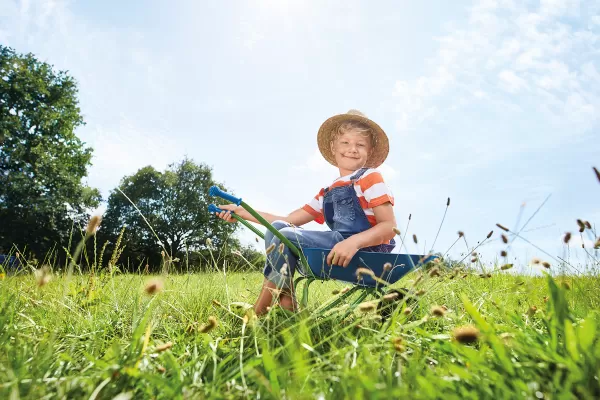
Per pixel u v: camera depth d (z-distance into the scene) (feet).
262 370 4.01
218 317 7.54
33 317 6.73
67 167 75.66
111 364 3.87
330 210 8.86
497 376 3.20
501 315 5.58
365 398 2.85
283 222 8.59
